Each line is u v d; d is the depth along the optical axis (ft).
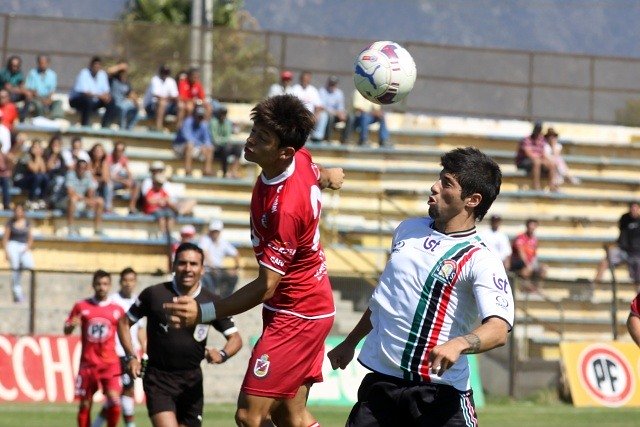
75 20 182.50
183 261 66.08
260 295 46.19
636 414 120.26
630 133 203.62
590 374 132.05
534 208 178.50
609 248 157.99
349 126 177.47
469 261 41.47
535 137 181.06
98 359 88.07
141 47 184.55
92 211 145.48
